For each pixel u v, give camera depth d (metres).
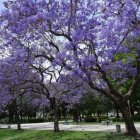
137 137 24.66
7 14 22.92
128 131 25.59
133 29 22.58
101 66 22.88
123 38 22.67
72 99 34.56
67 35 23.47
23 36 24.58
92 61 21.77
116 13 22.70
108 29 22.09
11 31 23.94
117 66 23.53
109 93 25.36
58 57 22.33
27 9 22.80
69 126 49.97
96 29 22.16
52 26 23.48
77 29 22.17
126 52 23.42
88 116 73.00
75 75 23.12
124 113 25.44
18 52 25.75
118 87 32.06
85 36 21.52
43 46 26.95
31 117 94.12
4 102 31.02
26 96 36.62
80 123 60.31
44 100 37.25
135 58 24.12
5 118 97.12
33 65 28.86
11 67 27.33
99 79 25.11
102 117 73.56
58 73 28.98
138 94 47.25
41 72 30.58
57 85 31.33
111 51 22.23
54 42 26.61
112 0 22.84
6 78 28.14
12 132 46.00
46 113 89.12
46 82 33.00
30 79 30.36
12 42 25.78
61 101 35.31
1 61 27.09
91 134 29.73
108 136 26.88
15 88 30.06
